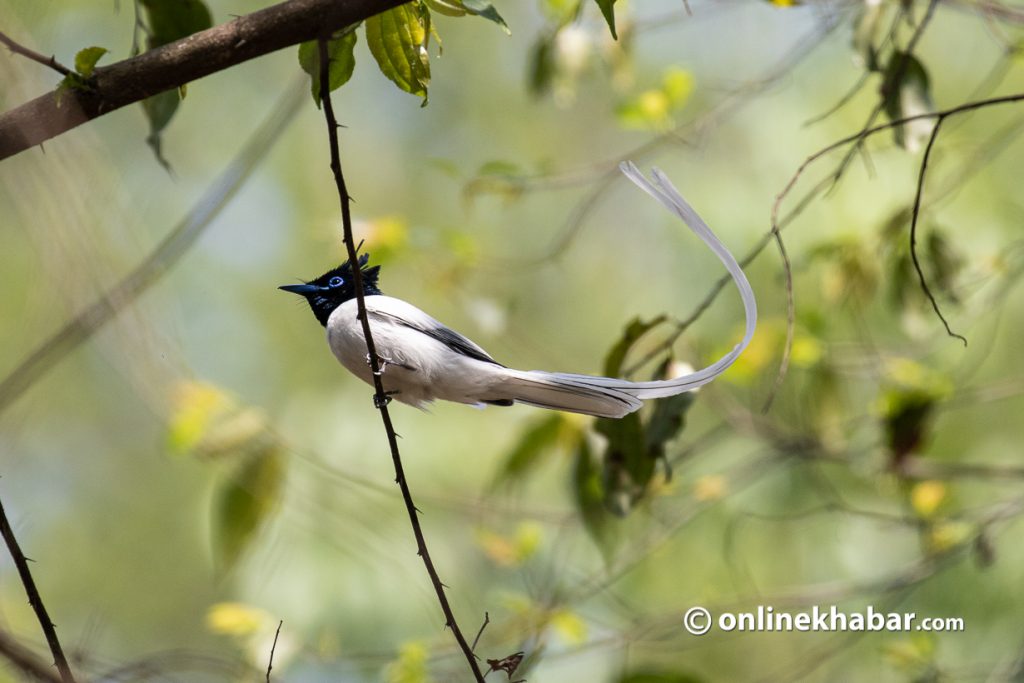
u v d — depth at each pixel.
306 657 9.80
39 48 6.95
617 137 15.11
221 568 9.46
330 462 12.28
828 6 9.56
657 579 12.52
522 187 11.23
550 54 11.31
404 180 14.83
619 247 14.66
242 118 14.52
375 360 6.39
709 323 12.91
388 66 6.52
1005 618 11.88
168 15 7.68
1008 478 11.86
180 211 13.65
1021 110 12.66
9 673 4.95
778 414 12.09
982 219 12.66
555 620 9.99
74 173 6.82
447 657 9.84
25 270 11.20
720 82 13.76
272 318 13.93
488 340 13.55
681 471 12.33
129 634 13.27
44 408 12.62
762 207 12.98
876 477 11.65
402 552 11.64
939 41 13.23
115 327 7.81
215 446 9.43
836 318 12.38
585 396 7.51
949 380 11.05
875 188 12.74
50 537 13.37
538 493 12.59
